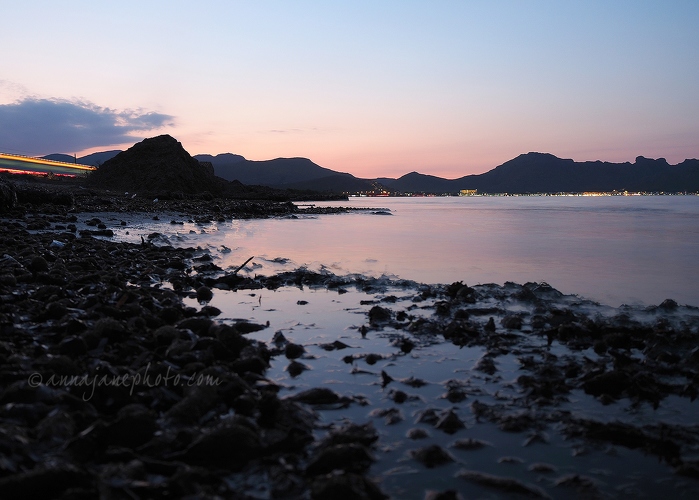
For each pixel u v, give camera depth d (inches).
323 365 190.2
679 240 668.7
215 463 115.9
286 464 116.8
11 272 296.0
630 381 167.3
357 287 342.3
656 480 117.1
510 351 208.8
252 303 293.0
